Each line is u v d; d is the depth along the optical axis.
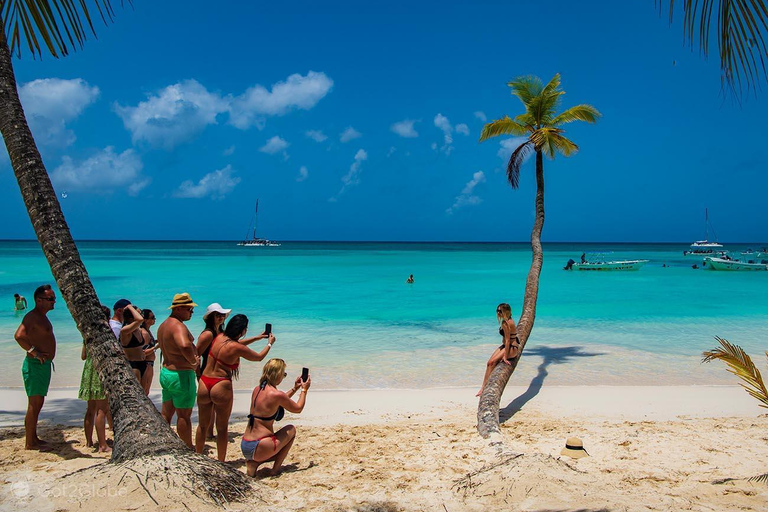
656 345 15.05
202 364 6.29
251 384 10.90
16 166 5.50
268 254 97.31
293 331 17.33
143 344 6.78
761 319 20.02
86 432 6.72
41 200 5.46
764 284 36.47
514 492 5.02
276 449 5.66
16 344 14.56
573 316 20.97
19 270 45.38
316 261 70.00
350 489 5.33
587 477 5.47
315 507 4.85
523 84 13.84
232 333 5.89
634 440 7.19
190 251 113.38
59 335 15.89
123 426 5.06
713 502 4.89
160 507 4.36
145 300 24.64
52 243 5.40
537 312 22.14
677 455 6.55
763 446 6.92
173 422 8.08
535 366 12.55
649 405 9.27
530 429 7.83
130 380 5.30
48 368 6.62
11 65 5.89
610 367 12.44
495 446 6.69
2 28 5.92
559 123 14.16
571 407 9.17
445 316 20.83
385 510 4.80
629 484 5.43
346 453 6.60
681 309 23.09
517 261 74.75
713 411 8.92
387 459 6.34
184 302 6.00
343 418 8.50
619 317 20.66
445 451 6.65
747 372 5.05
